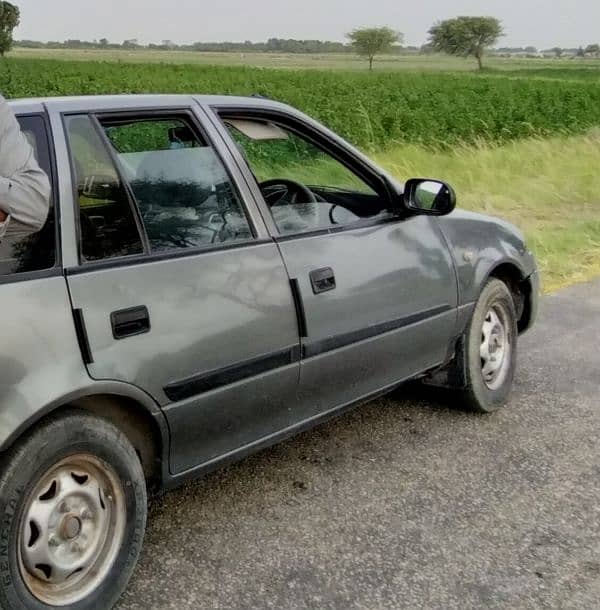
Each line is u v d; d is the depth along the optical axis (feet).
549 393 16.74
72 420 8.89
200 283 10.20
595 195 43.37
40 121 9.59
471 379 15.08
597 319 22.36
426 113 78.13
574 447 14.20
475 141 64.34
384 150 61.67
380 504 12.14
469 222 15.06
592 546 11.10
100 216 9.67
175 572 10.38
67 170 9.46
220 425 10.60
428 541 11.17
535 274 16.80
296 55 615.57
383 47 481.46
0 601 8.39
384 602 9.83
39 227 8.87
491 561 10.71
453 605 9.78
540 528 11.53
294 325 11.26
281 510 11.94
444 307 14.01
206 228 10.68
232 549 10.92
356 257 12.34
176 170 10.66
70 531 9.03
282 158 12.67
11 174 8.68
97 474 9.28
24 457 8.46
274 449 13.97
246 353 10.63
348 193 13.02
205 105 11.45
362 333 12.33
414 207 13.41
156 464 10.13
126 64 222.07
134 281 9.56
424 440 14.39
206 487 12.60
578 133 74.49
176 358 9.79
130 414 9.82
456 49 497.87
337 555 10.81
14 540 8.44
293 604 9.77
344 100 97.50
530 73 319.68
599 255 30.73
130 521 9.59
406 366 13.60
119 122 10.37
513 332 15.99
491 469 13.34
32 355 8.48
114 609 9.62
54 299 8.80
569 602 9.87
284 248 11.38
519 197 43.16
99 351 9.04
